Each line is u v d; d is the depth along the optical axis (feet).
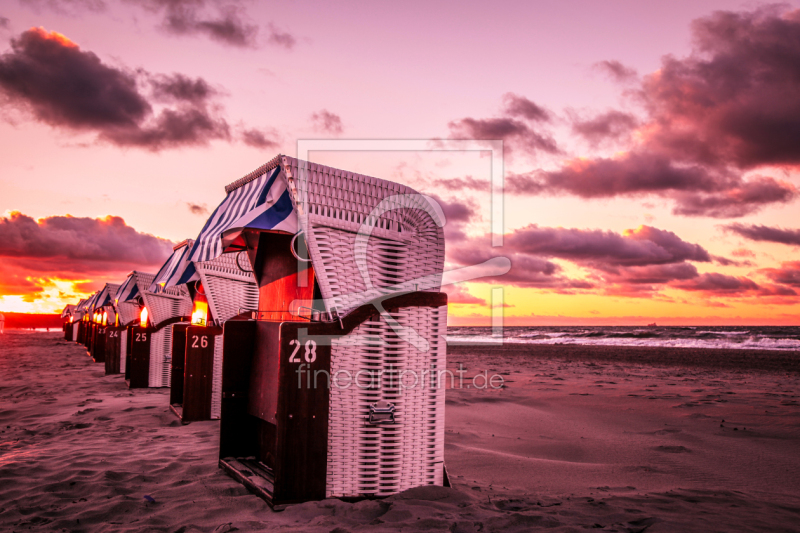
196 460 14.99
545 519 9.91
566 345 131.34
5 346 94.27
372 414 11.07
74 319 123.03
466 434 21.04
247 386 14.65
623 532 9.37
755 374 54.80
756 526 10.19
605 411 28.25
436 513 10.11
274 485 10.58
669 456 17.89
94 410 24.41
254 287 22.79
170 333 34.91
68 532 9.51
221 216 13.50
